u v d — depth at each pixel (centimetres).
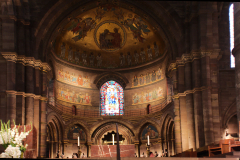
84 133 4103
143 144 4100
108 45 4347
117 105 4359
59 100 3931
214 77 2786
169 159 1585
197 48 2861
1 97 2667
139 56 4331
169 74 3462
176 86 3105
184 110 2961
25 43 2908
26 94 2814
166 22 3169
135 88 4328
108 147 2288
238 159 1377
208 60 2780
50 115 3459
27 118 2786
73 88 4162
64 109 3991
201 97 2773
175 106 3064
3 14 2759
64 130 3872
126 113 4300
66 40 4066
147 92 4212
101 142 4191
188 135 2823
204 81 2758
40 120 2977
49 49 3347
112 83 4431
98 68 4406
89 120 4156
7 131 1516
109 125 4166
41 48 3091
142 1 3272
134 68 4369
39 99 2952
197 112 2752
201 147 2458
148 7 3300
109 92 4400
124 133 4188
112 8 3869
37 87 2956
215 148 2009
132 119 4169
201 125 2731
